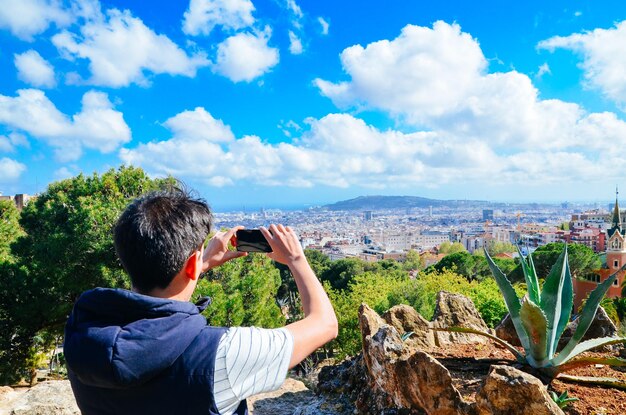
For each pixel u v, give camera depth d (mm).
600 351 3834
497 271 3662
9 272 10867
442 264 46438
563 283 3439
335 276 52031
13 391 4688
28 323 10812
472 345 4105
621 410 2711
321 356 22719
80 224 10000
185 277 1161
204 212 1210
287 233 1320
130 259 1093
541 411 2322
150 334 975
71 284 10148
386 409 3268
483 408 2518
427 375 2867
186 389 953
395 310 4332
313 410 3807
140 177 12719
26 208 13516
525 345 3443
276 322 13945
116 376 927
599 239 82812
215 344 1004
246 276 12406
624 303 15805
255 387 996
